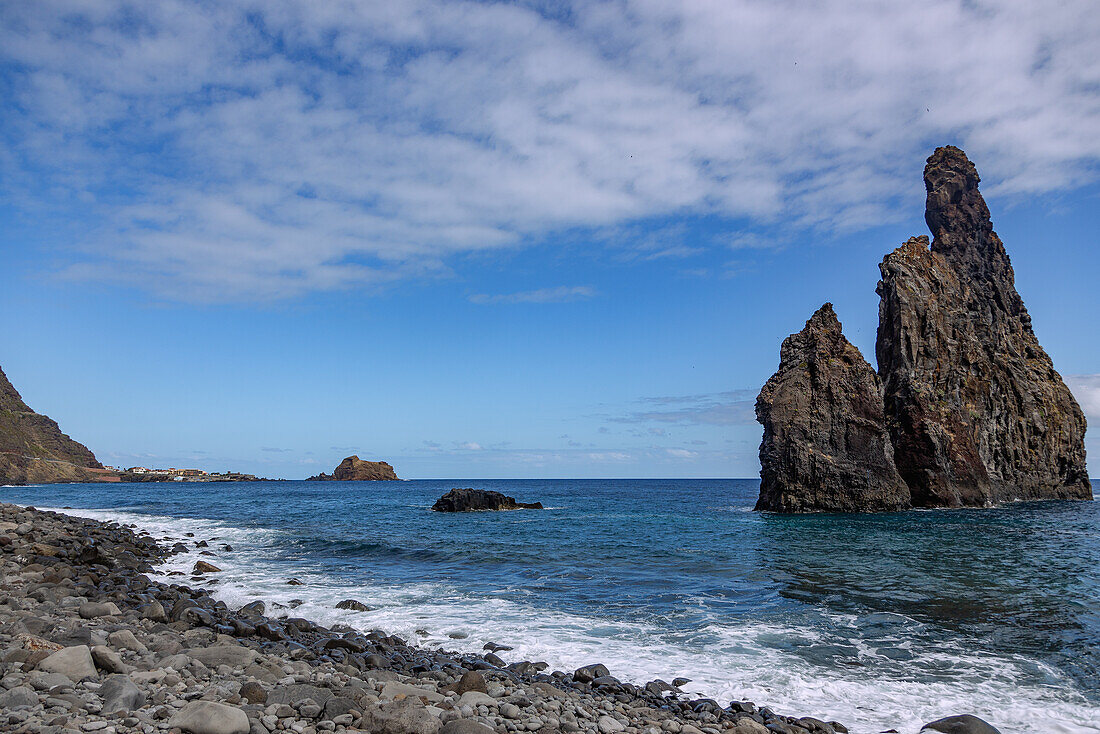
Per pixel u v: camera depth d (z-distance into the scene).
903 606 20.89
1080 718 11.71
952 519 55.59
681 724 10.81
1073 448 92.00
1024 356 95.12
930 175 96.88
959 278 88.62
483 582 25.12
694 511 71.81
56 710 7.89
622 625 18.27
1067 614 19.73
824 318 69.31
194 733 7.75
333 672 11.82
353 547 35.41
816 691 13.11
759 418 68.12
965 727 10.53
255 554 32.81
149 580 22.52
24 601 15.27
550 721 10.07
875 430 63.09
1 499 98.81
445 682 12.34
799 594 22.88
